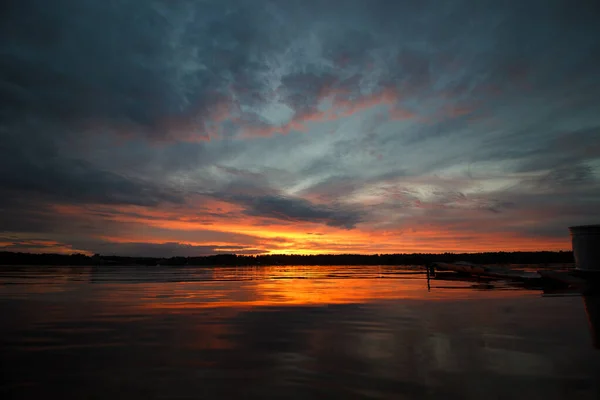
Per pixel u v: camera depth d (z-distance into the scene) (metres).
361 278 29.31
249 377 4.86
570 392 4.26
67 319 9.36
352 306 11.68
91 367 5.32
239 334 7.53
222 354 6.00
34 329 8.07
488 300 12.94
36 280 26.28
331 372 5.06
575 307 10.98
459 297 14.05
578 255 17.86
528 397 4.12
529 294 14.89
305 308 11.30
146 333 7.65
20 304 12.46
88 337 7.29
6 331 7.86
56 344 6.71
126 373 5.04
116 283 23.50
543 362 5.42
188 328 8.18
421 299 13.51
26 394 4.29
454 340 6.86
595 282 16.83
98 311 10.79
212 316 9.82
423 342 6.72
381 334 7.44
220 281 26.11
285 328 8.12
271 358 5.77
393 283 22.66
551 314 9.71
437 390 4.36
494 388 4.40
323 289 18.47
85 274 38.22
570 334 7.27
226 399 4.12
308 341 6.89
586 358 5.62
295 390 4.38
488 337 7.07
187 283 23.73
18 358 5.79
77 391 4.38
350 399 4.11
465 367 5.22
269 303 12.60
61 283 23.16
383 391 4.34
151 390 4.40
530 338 6.95
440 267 32.72
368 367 5.27
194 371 5.13
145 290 18.12
